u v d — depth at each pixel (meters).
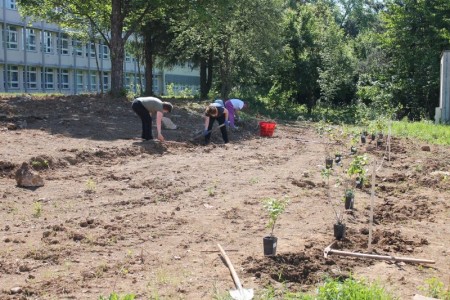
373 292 4.77
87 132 15.51
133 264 5.76
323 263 6.01
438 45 33.69
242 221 7.65
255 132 20.05
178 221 7.50
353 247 6.70
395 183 11.17
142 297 4.86
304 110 37.69
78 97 22.53
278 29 32.09
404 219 8.27
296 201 8.99
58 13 26.08
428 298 4.88
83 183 9.84
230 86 34.06
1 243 6.34
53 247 6.21
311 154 14.88
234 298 4.76
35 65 45.34
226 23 29.08
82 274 5.38
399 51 35.03
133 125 17.56
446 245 6.98
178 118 20.42
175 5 24.41
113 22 23.95
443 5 33.25
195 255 6.12
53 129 15.45
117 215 7.79
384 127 18.30
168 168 11.50
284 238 6.87
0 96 21.31
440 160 14.41
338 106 39.81
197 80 71.50
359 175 9.51
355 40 47.44
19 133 14.28
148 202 8.65
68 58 49.53
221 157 13.37
